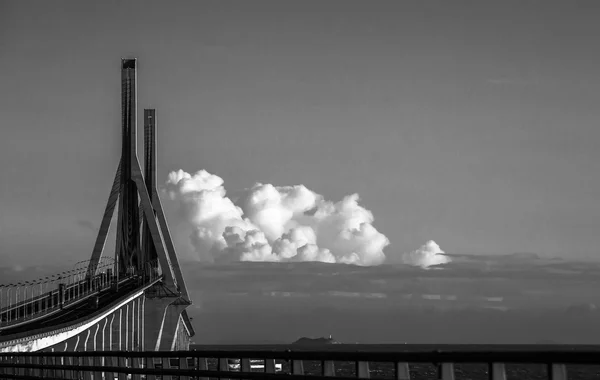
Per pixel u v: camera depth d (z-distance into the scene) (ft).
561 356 41.22
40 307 380.78
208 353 78.74
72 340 312.71
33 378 119.96
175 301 617.62
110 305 375.45
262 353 69.10
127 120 609.01
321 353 60.64
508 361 44.01
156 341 584.40
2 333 271.28
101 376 104.37
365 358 55.42
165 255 599.98
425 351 50.14
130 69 606.96
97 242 563.07
